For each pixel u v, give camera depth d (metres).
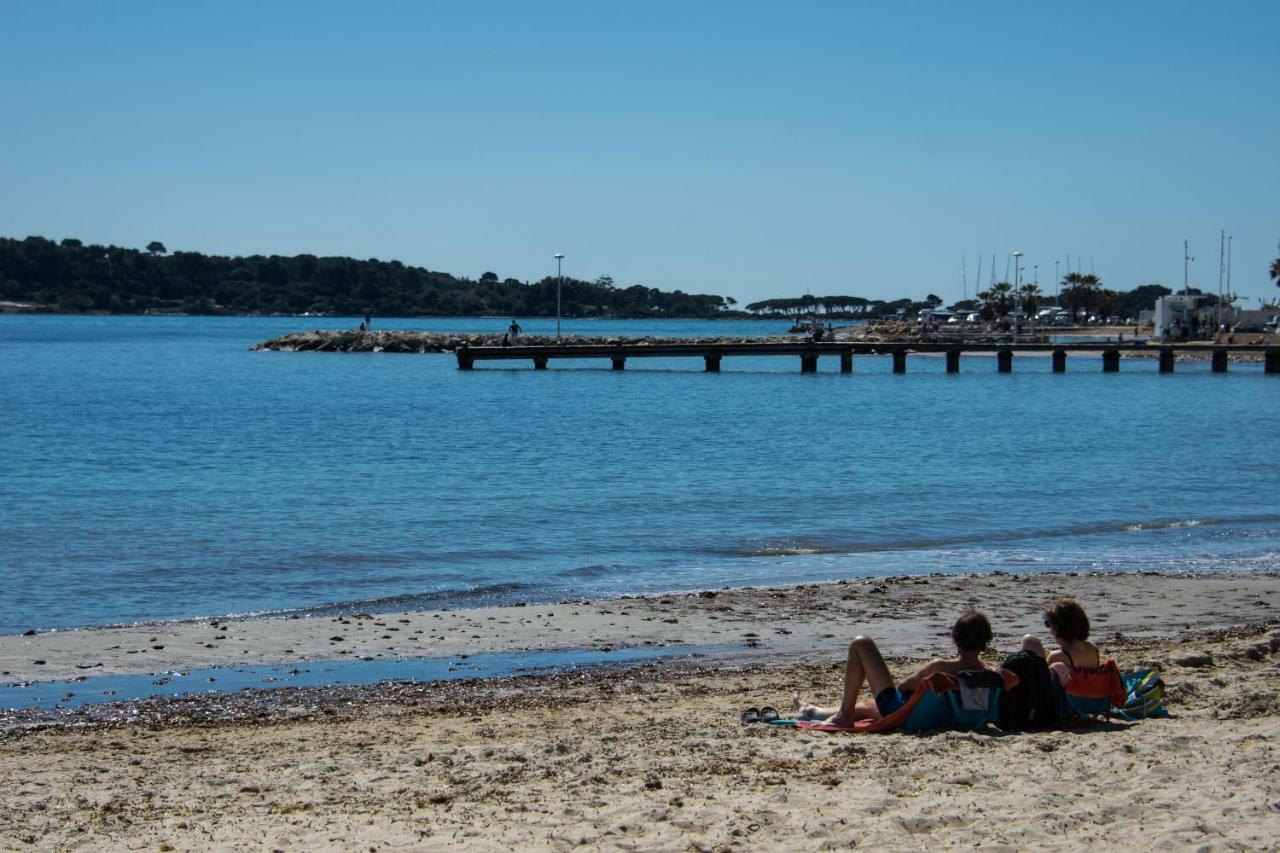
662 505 26.91
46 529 23.36
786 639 14.79
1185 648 13.46
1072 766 8.19
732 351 88.81
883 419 52.59
